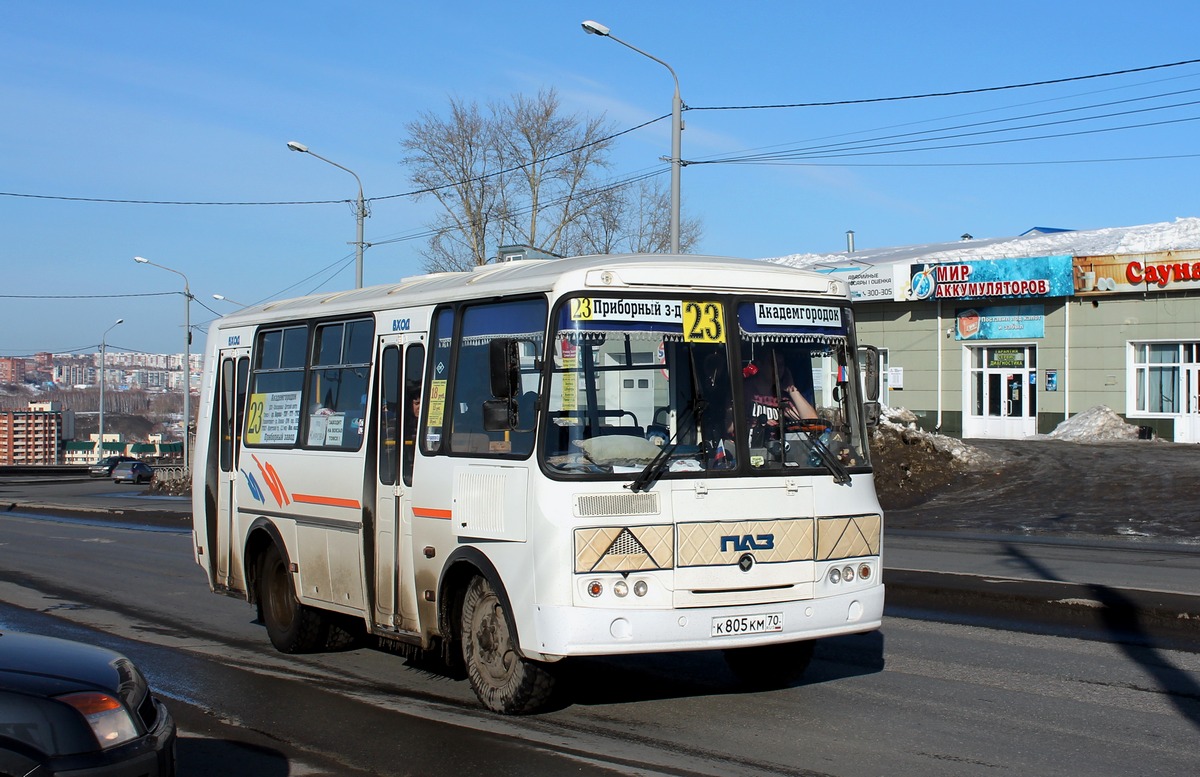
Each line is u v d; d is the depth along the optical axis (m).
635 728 7.29
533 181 44.91
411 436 8.49
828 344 7.82
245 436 11.01
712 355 7.39
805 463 7.50
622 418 7.11
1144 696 8.00
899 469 25.55
